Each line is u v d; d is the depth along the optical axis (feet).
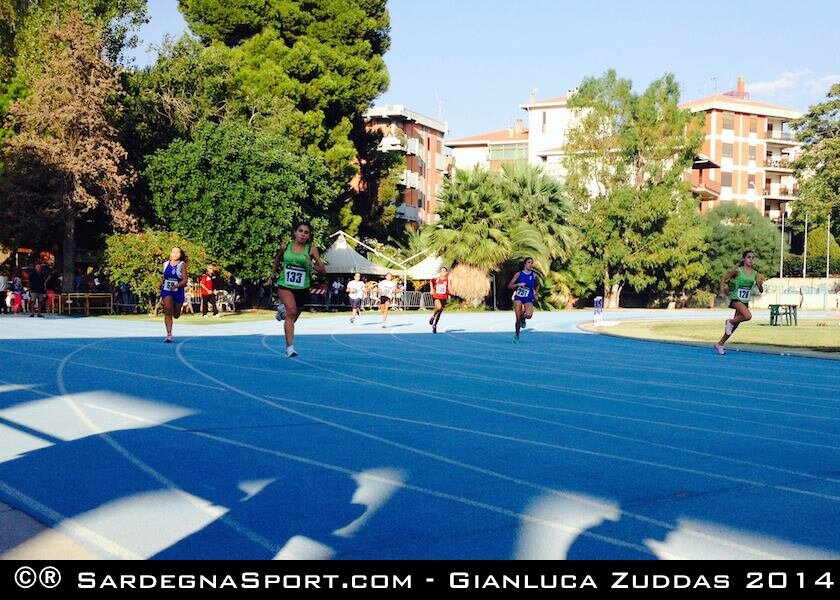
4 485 19.24
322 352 57.21
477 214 163.32
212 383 38.50
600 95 217.36
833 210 215.31
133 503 17.83
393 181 203.21
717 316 171.12
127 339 65.05
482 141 315.37
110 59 139.95
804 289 245.24
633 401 36.24
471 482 20.18
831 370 52.75
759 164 316.19
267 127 152.87
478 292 160.35
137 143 139.54
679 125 213.46
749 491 19.77
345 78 174.81
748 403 36.47
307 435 26.13
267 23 172.24
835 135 216.54
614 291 220.43
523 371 48.14
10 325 83.92
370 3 183.73
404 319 118.93
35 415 28.86
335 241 163.63
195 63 145.28
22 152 112.78
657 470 22.02
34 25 130.72
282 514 17.12
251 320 103.76
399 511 17.46
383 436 26.23
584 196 215.31
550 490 19.53
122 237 109.60
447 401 34.60
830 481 20.99
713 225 252.21
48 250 137.90
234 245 129.49
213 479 20.08
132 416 29.01
